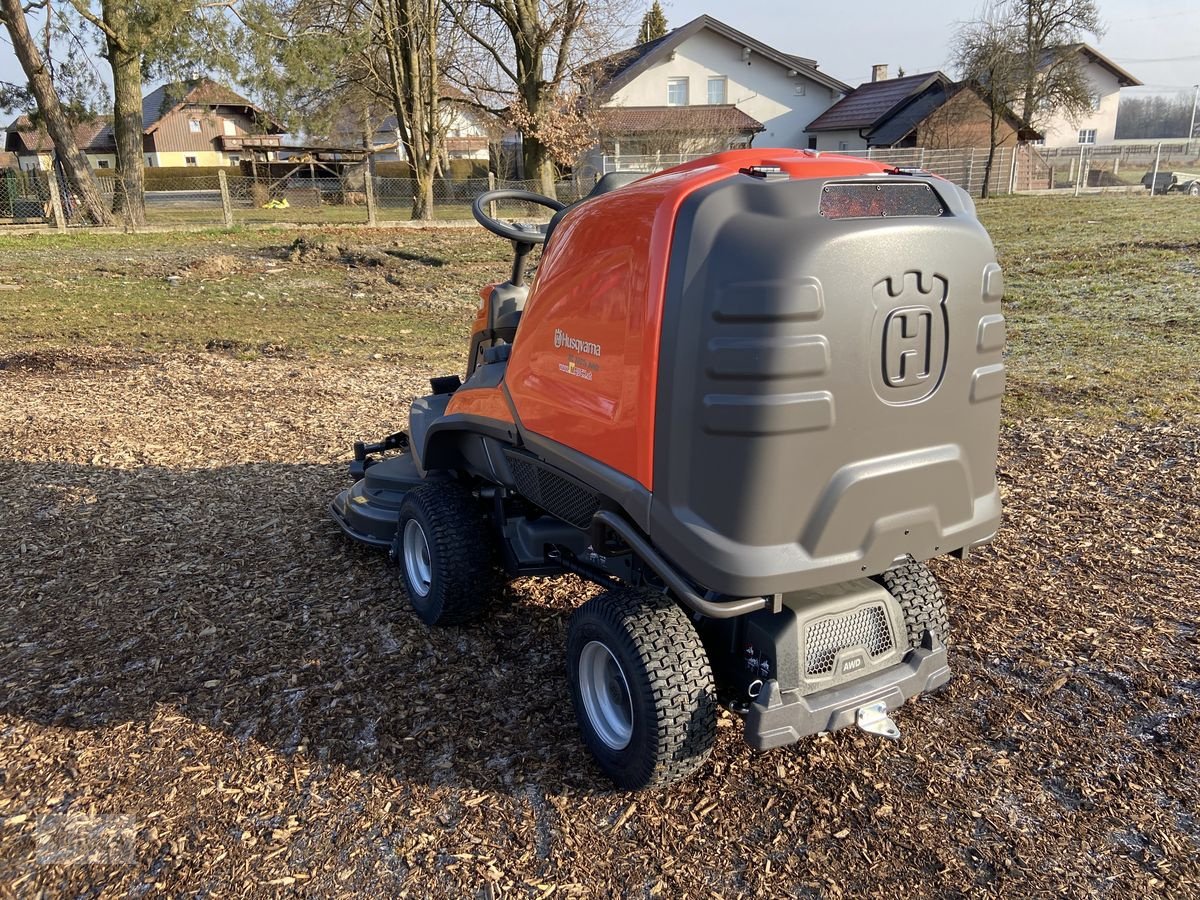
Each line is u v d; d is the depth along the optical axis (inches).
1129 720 128.0
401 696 135.1
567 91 1101.1
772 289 88.4
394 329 461.7
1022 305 450.3
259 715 130.4
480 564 144.7
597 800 113.2
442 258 691.4
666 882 100.3
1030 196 1160.2
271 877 101.2
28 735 125.9
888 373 96.7
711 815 110.4
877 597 111.1
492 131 1359.5
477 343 159.5
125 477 228.5
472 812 111.1
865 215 98.3
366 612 160.4
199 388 324.8
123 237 794.2
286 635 152.7
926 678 113.2
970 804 112.0
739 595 95.3
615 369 103.3
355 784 116.0
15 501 210.5
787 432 91.7
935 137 1298.0
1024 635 151.1
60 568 177.5
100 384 327.6
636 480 102.7
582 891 99.2
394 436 205.8
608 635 108.7
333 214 1111.0
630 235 100.1
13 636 152.3
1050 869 101.4
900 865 102.4
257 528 197.3
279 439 263.3
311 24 962.7
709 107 1521.9
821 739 124.6
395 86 1003.3
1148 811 110.0
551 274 116.3
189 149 2456.9
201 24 824.3
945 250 98.2
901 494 101.3
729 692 114.0
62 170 852.0
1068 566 176.1
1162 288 459.2
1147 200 990.4
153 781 116.6
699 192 94.6
